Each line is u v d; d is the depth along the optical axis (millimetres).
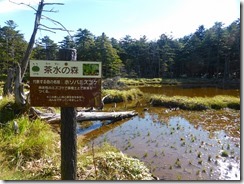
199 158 8562
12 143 6473
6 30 37750
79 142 9391
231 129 12570
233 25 56188
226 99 19516
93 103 4273
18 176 5242
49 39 43750
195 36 64125
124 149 9438
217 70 54844
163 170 7527
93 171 5742
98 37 53781
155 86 43938
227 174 7332
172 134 11609
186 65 58719
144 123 13945
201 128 12789
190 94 29312
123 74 56375
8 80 11320
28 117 8359
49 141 6996
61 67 4211
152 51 64125
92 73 4258
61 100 4238
